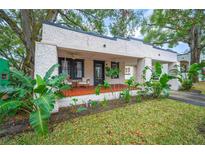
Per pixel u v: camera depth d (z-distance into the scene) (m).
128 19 11.76
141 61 11.49
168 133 4.39
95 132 4.41
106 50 8.98
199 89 13.87
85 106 7.27
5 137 4.09
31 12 9.14
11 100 4.59
